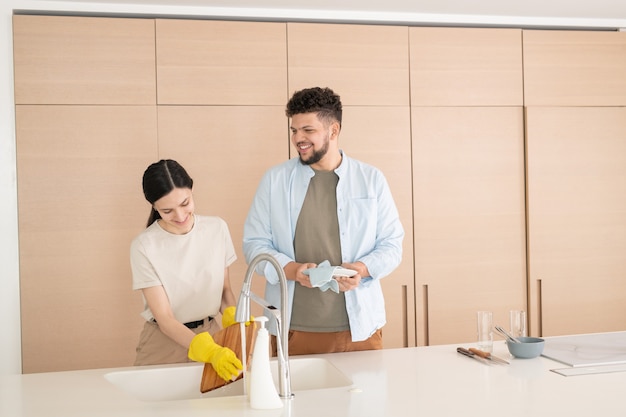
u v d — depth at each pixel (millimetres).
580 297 3988
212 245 2365
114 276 3451
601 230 4016
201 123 3535
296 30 3623
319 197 2447
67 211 3400
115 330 3453
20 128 3346
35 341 3369
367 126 3709
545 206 3926
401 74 3744
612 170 4023
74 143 3400
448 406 1584
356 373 1898
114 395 1755
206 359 1778
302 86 3635
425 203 3789
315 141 2344
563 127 3945
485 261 3869
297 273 2211
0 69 3326
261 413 1559
